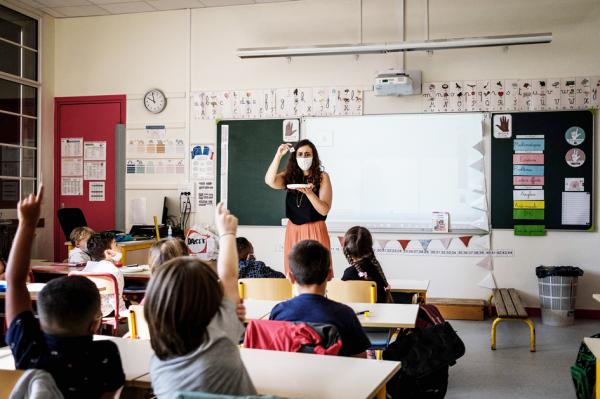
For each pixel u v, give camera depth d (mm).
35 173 7312
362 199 6645
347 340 2174
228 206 6977
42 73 7332
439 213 6465
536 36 5789
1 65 6730
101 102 7395
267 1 6848
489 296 6348
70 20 7504
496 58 6371
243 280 3656
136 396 2252
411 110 6539
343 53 6258
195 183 7090
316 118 6758
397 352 2732
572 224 6191
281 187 3748
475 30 6406
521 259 6297
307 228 3613
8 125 6859
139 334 2688
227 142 7000
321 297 2232
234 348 1459
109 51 7387
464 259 6418
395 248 6570
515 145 6301
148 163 7238
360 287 3369
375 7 6625
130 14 7332
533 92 6281
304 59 6809
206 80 7078
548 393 3762
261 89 6918
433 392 2730
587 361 3342
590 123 6156
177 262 1395
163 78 7215
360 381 1769
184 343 1363
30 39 7203
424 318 3127
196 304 1346
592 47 6184
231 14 7020
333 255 6715
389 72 6043
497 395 3723
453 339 2756
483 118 6375
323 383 1750
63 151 7508
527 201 6277
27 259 1672
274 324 2131
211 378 1378
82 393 1614
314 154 3662
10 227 6855
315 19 6785
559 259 6223
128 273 4715
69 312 1600
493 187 6344
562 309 5820
